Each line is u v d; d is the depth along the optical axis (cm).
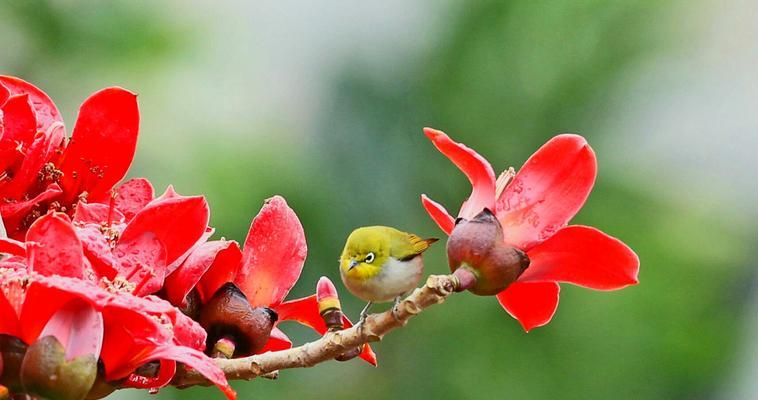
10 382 273
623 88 1177
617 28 1176
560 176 340
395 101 1173
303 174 1113
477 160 342
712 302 1174
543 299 349
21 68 1027
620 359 1141
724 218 1185
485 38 1179
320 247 1106
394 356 1136
